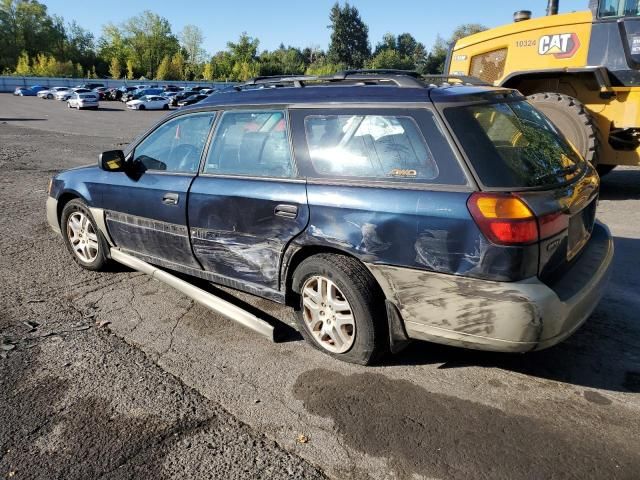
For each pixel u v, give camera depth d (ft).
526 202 8.94
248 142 12.24
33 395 10.19
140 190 14.20
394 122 10.11
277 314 13.57
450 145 9.46
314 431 9.10
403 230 9.62
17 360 11.46
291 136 11.41
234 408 9.78
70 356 11.64
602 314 13.09
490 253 8.88
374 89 10.71
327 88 11.40
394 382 10.44
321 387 10.35
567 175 10.49
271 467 8.30
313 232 10.71
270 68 327.26
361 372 10.82
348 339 10.91
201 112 13.46
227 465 8.36
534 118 11.38
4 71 306.96
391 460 8.36
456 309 9.39
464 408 9.58
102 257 16.24
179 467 8.33
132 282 15.90
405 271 9.76
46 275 16.61
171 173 13.74
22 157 44.09
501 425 9.09
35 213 24.84
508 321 8.95
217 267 12.94
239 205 11.94
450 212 9.16
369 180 10.22
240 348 11.94
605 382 10.32
